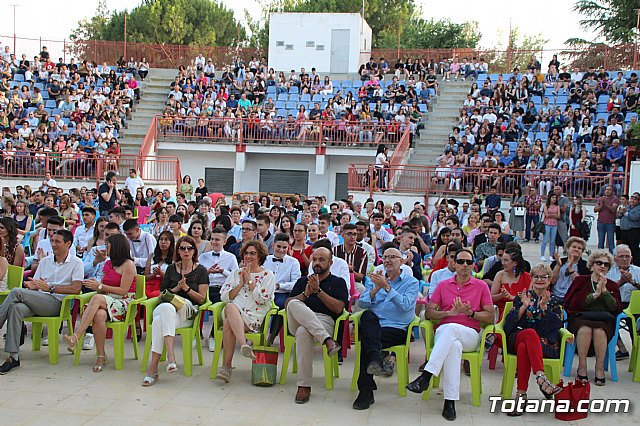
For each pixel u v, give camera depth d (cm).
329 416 597
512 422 595
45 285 750
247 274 712
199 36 5038
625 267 809
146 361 716
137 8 5116
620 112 2244
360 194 2047
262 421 581
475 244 1105
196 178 2564
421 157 2305
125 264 759
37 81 2736
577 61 2998
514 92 2483
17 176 2152
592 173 1847
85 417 580
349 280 821
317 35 3250
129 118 2667
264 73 3000
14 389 647
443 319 673
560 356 654
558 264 820
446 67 2969
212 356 781
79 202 1684
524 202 1823
